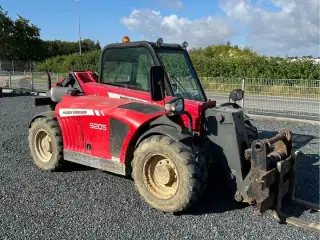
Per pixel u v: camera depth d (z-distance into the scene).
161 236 3.52
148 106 4.43
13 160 6.03
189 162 3.74
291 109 10.54
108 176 5.22
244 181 3.93
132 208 4.14
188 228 3.67
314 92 10.23
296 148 6.66
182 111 3.93
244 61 21.16
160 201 3.97
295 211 4.04
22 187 4.81
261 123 9.38
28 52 50.06
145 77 4.71
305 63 18.48
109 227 3.70
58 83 6.04
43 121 5.38
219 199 4.37
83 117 4.73
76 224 3.76
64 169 5.56
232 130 4.03
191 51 31.55
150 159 4.04
